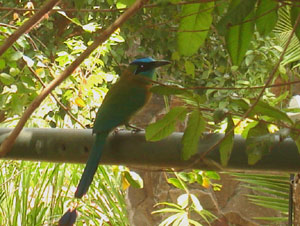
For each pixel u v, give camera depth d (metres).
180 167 4.25
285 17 8.62
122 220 12.12
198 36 3.78
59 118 9.76
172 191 11.83
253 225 11.42
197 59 10.96
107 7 10.91
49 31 11.21
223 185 11.55
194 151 3.76
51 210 11.00
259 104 3.54
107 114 5.28
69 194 12.38
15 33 3.69
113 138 4.45
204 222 11.62
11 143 3.86
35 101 3.78
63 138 4.47
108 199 11.95
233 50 3.46
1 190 11.09
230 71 11.00
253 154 3.56
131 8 3.46
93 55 10.16
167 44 10.67
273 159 4.04
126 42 10.85
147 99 5.59
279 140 3.76
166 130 3.80
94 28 8.63
